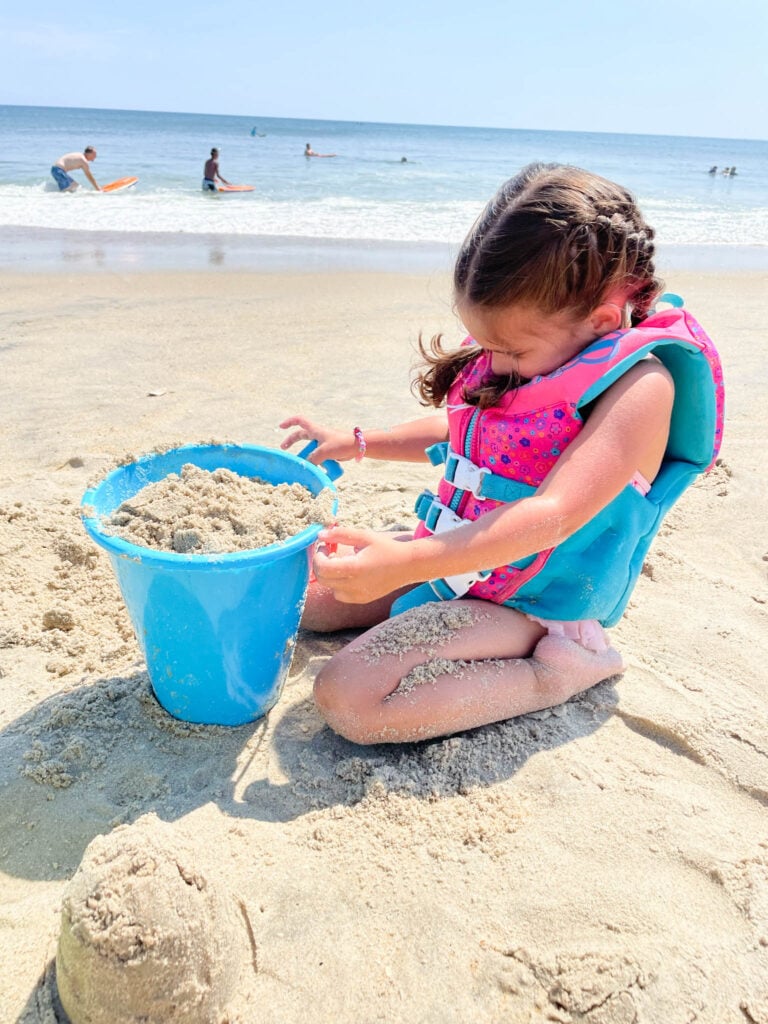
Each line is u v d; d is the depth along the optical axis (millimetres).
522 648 2066
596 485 1712
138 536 1859
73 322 5387
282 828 1677
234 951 1325
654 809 1758
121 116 101250
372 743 1913
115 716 1983
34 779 1780
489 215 1730
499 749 1904
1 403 3941
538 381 1843
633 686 2148
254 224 10766
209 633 1786
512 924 1483
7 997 1319
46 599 2428
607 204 1700
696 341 1819
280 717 2029
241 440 3574
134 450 3445
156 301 6066
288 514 1947
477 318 1759
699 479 3385
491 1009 1351
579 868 1604
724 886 1581
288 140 44188
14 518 2801
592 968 1404
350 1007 1341
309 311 5969
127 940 1171
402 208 13125
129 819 1688
